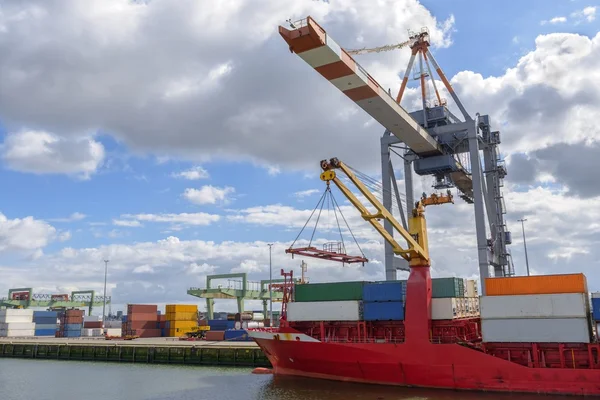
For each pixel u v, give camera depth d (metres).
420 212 38.53
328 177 35.97
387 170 56.81
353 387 35.94
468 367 33.22
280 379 40.16
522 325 32.28
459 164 58.66
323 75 37.12
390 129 47.91
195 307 90.50
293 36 32.31
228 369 50.34
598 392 29.70
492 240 54.16
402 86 56.25
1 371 53.88
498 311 33.06
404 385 35.25
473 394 32.25
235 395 35.59
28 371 53.69
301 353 38.91
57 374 50.50
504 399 30.70
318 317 39.50
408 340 35.19
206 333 73.06
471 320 36.66
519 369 31.83
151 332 87.94
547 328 31.64
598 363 30.50
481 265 50.12
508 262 58.00
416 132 48.72
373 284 38.12
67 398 37.03
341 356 37.22
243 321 84.75
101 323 108.81
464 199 69.12
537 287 32.69
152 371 50.81
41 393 39.34
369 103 42.00
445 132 53.97
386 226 54.44
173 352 57.84
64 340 83.50
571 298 31.31
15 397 37.88
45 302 126.56
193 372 48.78
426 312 35.25
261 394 34.97
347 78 37.56
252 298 102.62
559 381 30.73
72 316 99.94
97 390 40.03
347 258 41.00
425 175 58.69
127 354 61.91
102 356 64.25
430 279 37.03
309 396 33.38
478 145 56.00
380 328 38.41
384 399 31.61
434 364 34.19
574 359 31.17
